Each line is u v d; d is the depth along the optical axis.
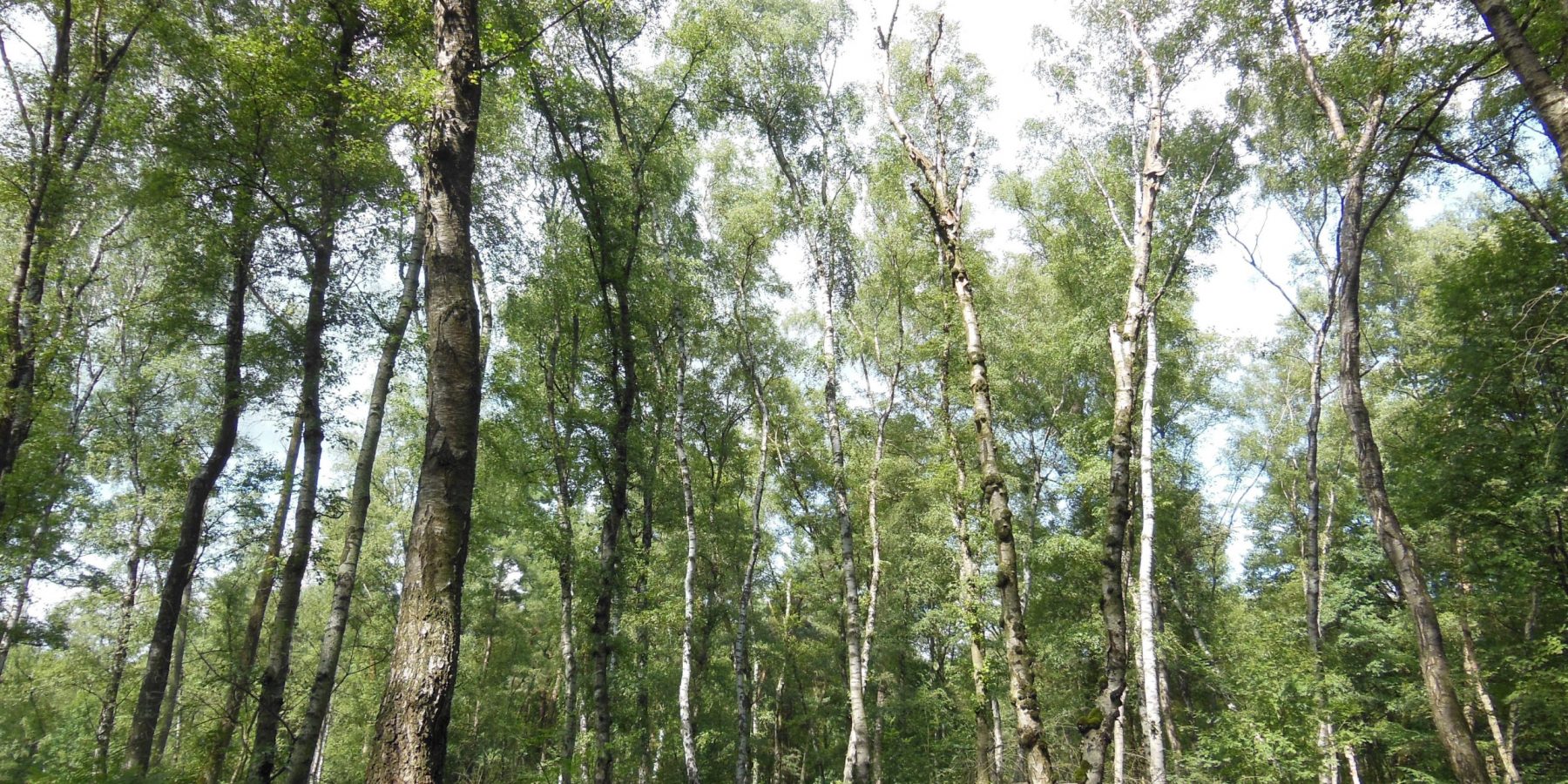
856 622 15.40
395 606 22.91
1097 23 15.53
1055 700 18.86
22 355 12.65
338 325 14.05
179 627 20.28
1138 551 18.61
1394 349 21.86
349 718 23.98
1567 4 8.85
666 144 17.34
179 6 13.20
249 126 12.18
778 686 28.22
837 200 19.39
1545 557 13.79
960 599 14.28
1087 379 19.73
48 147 12.86
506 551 25.67
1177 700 22.39
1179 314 17.12
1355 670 20.44
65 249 14.07
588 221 15.43
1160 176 8.17
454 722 26.97
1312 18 12.05
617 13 15.66
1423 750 16.67
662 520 19.73
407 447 19.53
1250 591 27.92
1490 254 14.20
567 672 14.33
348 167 12.47
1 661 18.98
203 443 18.45
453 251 6.32
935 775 22.09
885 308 20.70
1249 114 16.02
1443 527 15.88
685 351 18.19
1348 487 23.83
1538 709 15.23
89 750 13.69
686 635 15.10
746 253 20.33
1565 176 7.13
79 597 18.61
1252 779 14.23
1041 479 20.30
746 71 18.28
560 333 16.69
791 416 22.77
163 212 12.80
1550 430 13.30
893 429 23.03
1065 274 18.08
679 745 18.53
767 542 24.59
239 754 13.37
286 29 11.84
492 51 7.41
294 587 11.96
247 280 13.50
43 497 13.61
